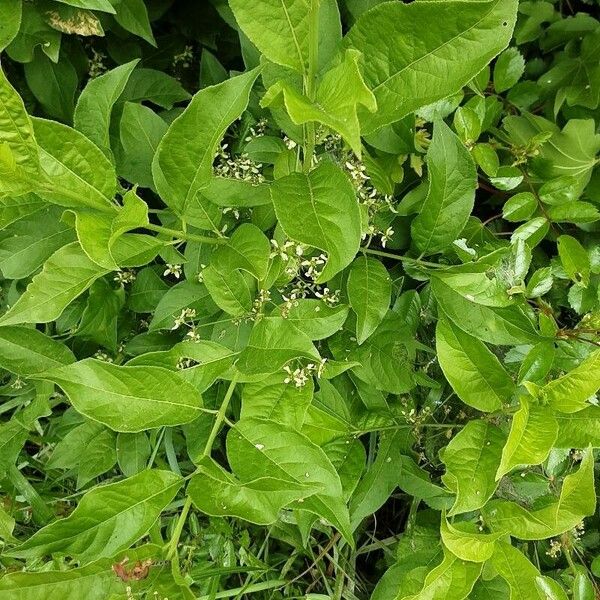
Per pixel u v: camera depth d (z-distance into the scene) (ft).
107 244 1.03
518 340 1.35
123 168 1.44
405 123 1.47
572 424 1.22
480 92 1.60
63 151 1.05
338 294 1.47
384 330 1.46
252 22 0.99
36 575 1.05
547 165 1.62
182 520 1.17
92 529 1.09
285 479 1.11
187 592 1.08
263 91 1.55
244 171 1.45
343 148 1.44
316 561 1.80
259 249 1.23
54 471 1.89
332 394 1.47
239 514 1.11
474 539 1.16
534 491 1.49
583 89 1.73
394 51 1.03
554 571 1.69
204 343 1.21
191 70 1.94
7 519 1.58
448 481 1.26
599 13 1.91
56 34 1.45
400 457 1.52
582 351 1.44
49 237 1.44
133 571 1.10
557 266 1.60
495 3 0.97
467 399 1.28
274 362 1.19
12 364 1.53
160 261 1.74
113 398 1.14
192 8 1.79
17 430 1.70
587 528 1.77
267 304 1.41
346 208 1.02
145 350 1.61
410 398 1.58
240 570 1.74
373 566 1.99
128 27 1.48
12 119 0.93
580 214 1.52
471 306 1.36
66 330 1.69
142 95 1.68
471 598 1.43
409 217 1.62
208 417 1.53
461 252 1.45
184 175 1.14
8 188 0.98
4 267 1.43
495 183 1.59
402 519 1.98
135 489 1.11
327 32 1.21
